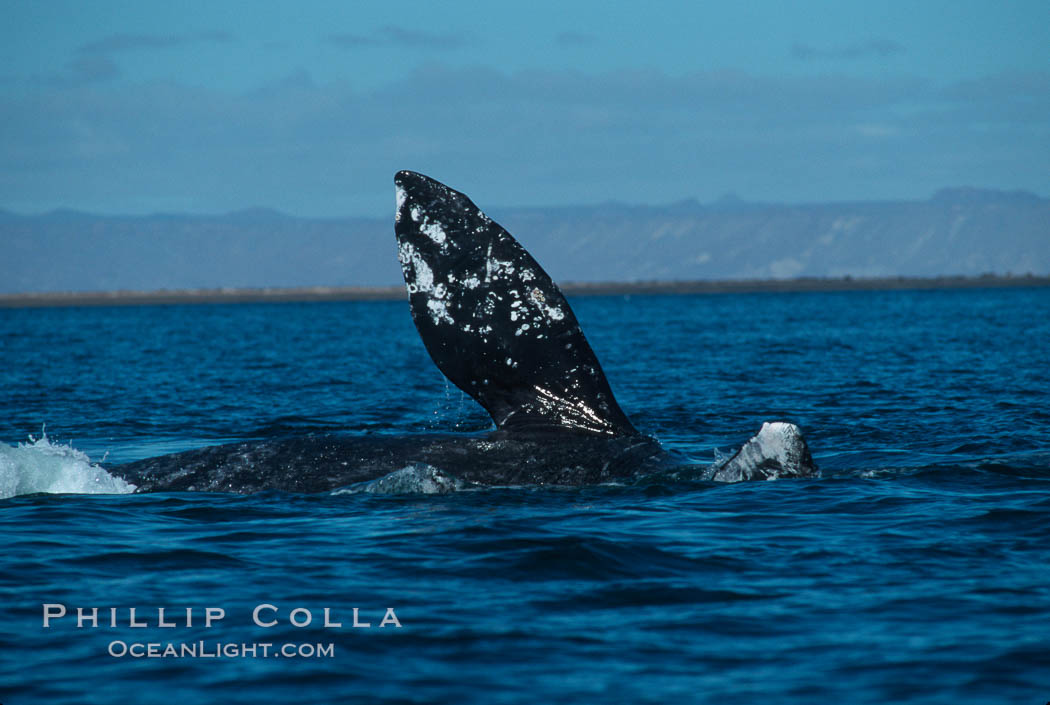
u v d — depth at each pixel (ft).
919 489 150.20
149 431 242.78
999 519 133.90
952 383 334.85
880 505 141.69
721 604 105.81
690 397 308.40
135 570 118.11
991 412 254.47
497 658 92.94
